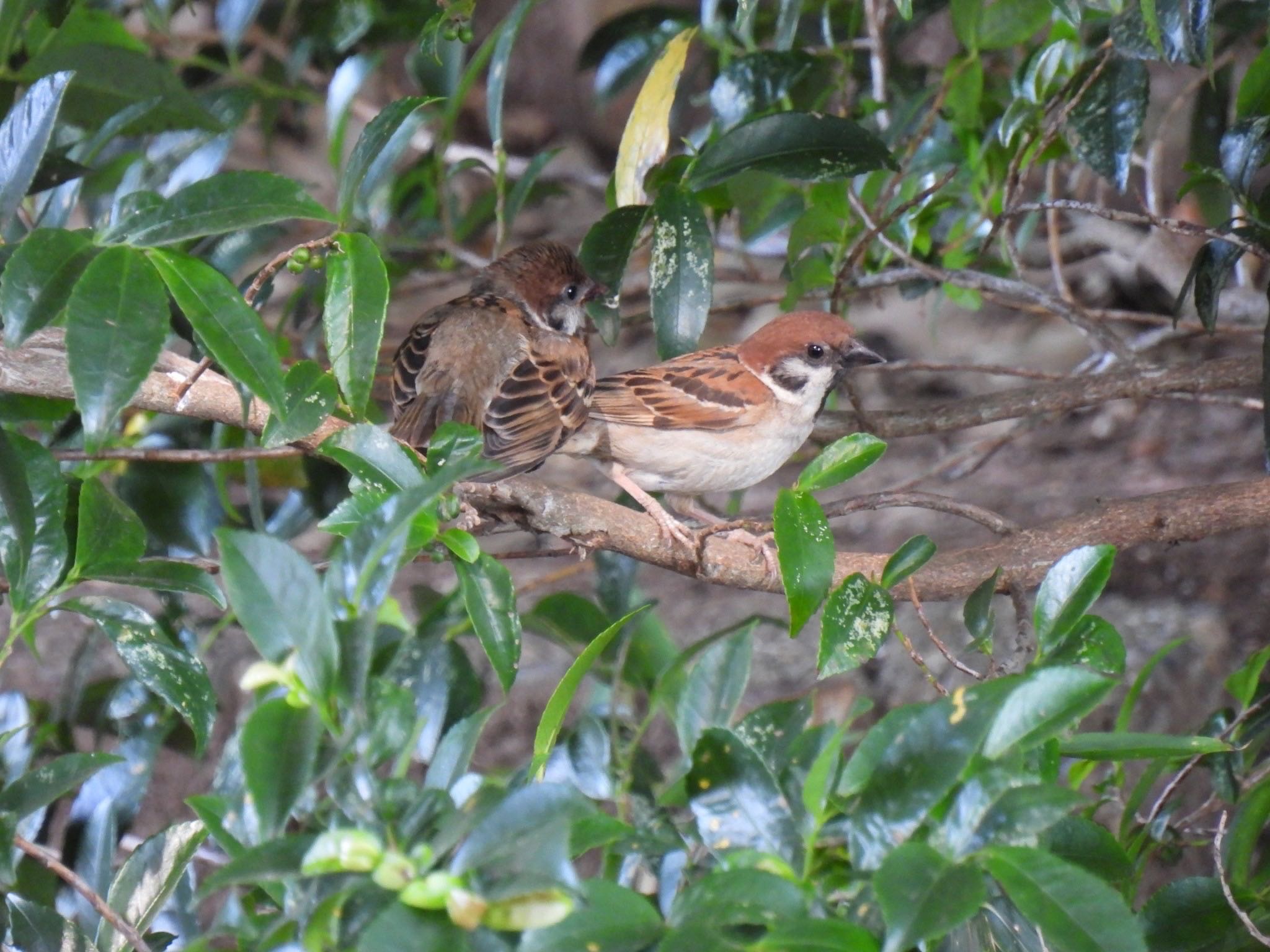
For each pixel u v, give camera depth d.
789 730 5.00
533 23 19.22
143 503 8.20
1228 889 5.22
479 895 3.14
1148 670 6.41
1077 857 4.72
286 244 11.84
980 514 7.66
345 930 3.39
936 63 13.77
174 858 5.39
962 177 9.91
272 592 3.42
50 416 7.22
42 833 7.25
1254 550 11.38
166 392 6.45
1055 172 12.02
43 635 11.61
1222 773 6.51
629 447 9.59
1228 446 13.15
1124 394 8.99
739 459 9.59
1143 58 6.67
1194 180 7.36
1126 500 7.67
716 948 3.22
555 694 4.69
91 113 7.86
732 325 15.16
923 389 14.56
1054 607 5.10
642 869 6.02
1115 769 7.15
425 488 3.57
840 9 10.60
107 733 8.59
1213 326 7.21
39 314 4.20
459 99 10.07
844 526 12.84
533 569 12.80
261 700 3.47
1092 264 13.77
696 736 5.60
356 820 3.42
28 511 5.07
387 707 3.76
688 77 11.70
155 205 4.42
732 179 8.83
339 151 8.37
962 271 9.23
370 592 3.56
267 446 5.05
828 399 11.12
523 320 9.52
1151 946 5.34
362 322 4.98
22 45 8.42
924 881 3.15
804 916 3.36
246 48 11.91
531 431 8.99
